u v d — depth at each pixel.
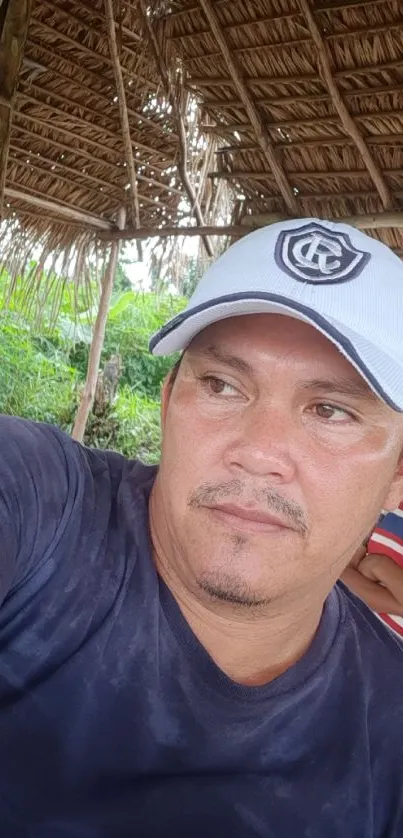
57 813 0.89
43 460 1.00
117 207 3.88
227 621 0.95
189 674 0.95
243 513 0.88
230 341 0.91
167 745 0.94
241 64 2.73
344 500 0.89
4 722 0.91
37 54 3.01
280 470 0.86
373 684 1.11
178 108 3.20
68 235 3.95
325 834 0.99
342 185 2.99
